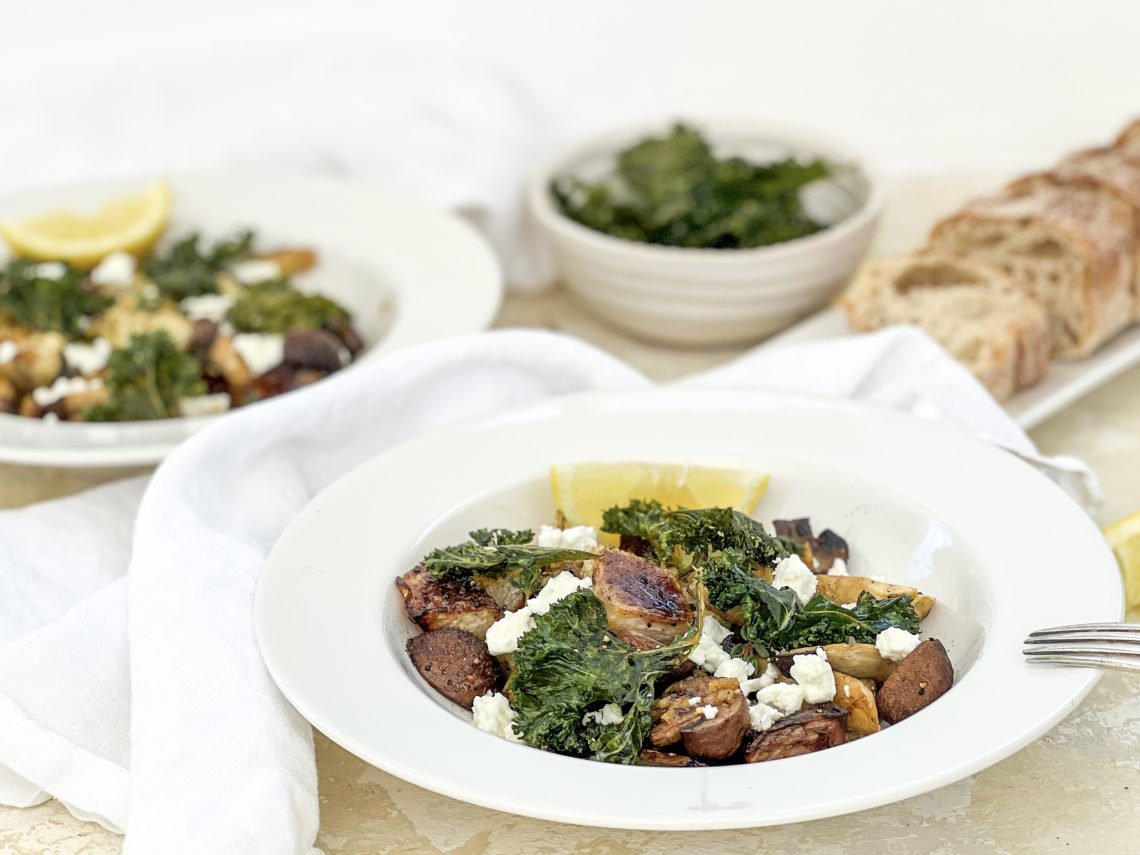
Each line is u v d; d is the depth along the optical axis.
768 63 1.21
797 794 0.57
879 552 0.70
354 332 0.93
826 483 0.71
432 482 0.71
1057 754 0.65
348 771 0.65
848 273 0.96
